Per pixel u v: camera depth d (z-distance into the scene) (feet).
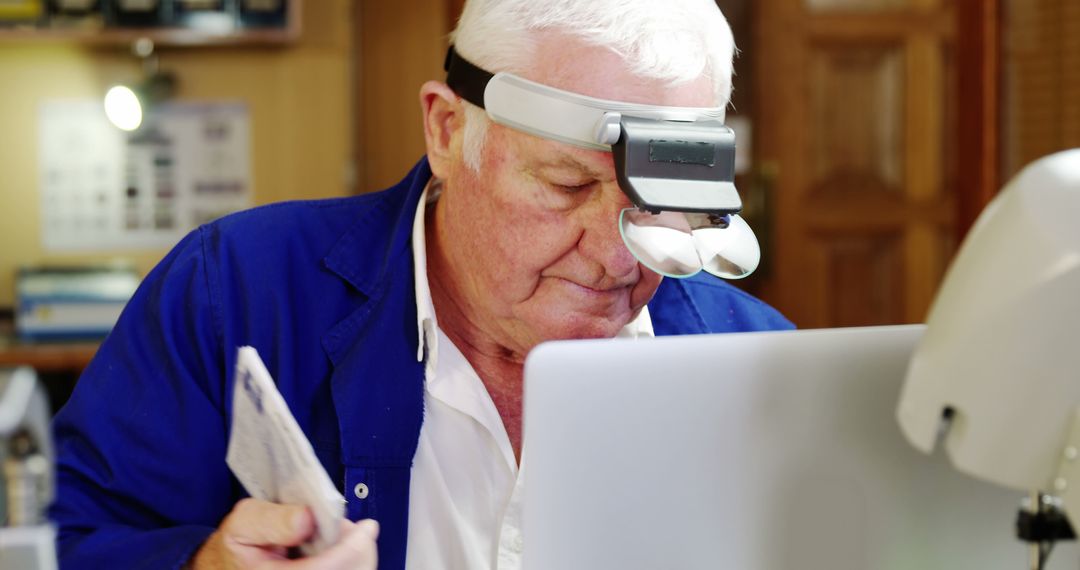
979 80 17.06
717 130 4.77
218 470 5.31
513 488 5.18
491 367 5.51
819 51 17.33
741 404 3.89
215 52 14.42
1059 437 3.49
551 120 4.75
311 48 14.51
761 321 6.25
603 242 4.89
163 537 4.72
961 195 17.51
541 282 5.09
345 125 14.66
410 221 5.56
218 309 5.41
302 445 3.77
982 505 4.25
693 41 4.83
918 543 4.18
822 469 4.02
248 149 14.57
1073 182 3.47
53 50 14.14
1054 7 16.53
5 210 14.33
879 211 17.60
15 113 14.19
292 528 4.03
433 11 14.92
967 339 3.49
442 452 5.36
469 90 5.03
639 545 3.83
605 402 3.74
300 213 5.78
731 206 4.66
